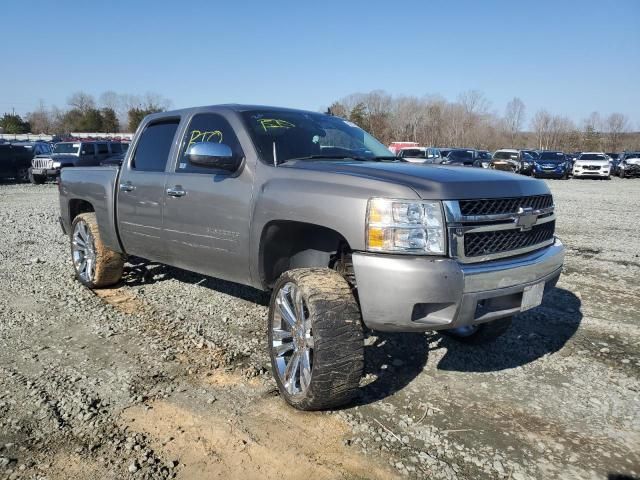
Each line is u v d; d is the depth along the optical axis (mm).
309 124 4316
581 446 2896
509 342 4371
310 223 3203
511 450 2844
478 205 3020
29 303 5188
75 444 2822
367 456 2762
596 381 3682
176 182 4277
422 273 2797
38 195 18062
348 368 2965
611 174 38594
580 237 9617
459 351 4164
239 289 5750
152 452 2766
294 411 3201
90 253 5613
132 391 3408
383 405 3291
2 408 3166
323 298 2986
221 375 3668
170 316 4848
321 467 2668
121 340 4258
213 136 4168
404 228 2854
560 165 31312
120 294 5539
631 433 3035
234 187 3781
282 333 3367
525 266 3139
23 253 7641
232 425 3031
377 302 2887
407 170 3285
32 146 25312
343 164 3555
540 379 3701
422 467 2680
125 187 4887
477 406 3307
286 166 3588
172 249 4430
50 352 4004
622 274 6645
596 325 4777
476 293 2908
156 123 4875
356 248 2980
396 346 4230
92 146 23594
